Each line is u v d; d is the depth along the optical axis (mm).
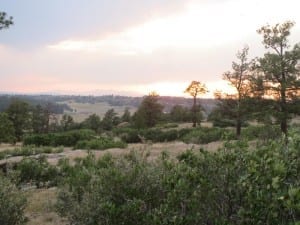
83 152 33594
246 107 39000
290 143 5168
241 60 44688
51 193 16812
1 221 9227
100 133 76688
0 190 9461
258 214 4461
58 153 33656
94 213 7238
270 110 36594
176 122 89062
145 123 74125
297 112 36875
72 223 8586
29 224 12367
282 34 38188
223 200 5324
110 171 7766
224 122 58688
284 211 4336
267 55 37000
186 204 5453
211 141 42094
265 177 4645
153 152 25688
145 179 7328
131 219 6648
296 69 36062
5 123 52969
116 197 7484
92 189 8242
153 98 75062
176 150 28375
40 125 94188
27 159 21062
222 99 44344
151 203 7078
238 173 5336
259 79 37281
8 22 23672
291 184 4441
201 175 5586
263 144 5809
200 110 77000
